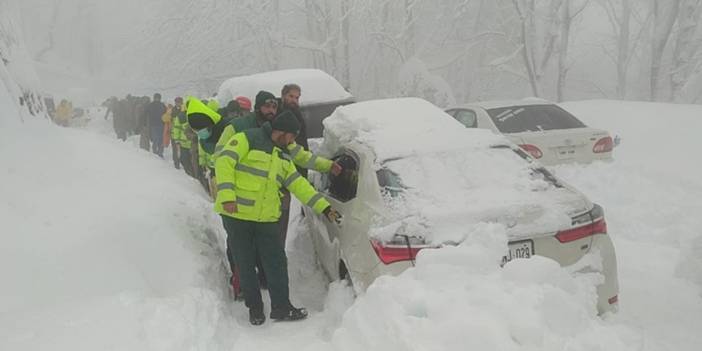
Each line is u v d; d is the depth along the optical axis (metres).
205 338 3.60
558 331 2.96
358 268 4.07
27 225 4.49
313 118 9.34
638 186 7.81
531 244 3.83
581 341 2.93
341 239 4.52
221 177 4.30
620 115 14.00
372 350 3.12
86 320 3.41
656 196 7.45
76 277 3.99
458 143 4.66
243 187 4.41
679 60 26.94
